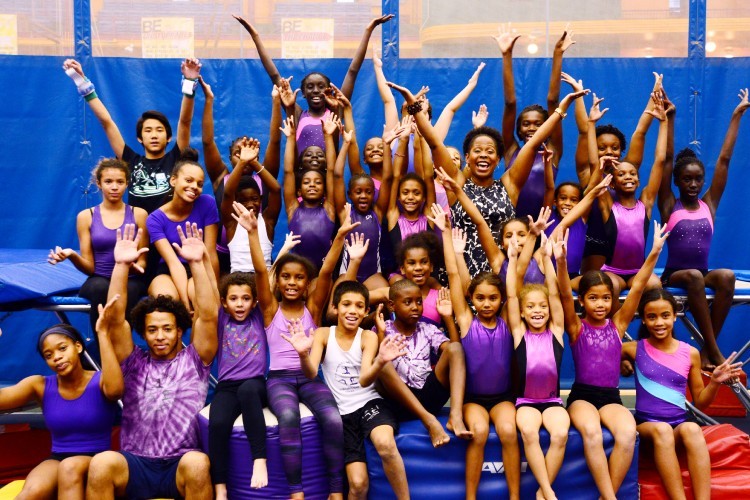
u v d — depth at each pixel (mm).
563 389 7430
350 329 5645
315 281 6344
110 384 5336
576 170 7402
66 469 5129
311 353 5602
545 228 5965
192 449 5438
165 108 7559
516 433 5312
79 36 7473
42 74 7461
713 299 6441
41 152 7477
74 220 7516
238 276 5648
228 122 7617
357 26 7609
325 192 6633
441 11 7605
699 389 5938
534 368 5555
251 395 5371
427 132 6410
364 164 7605
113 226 6133
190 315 5859
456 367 5582
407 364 5727
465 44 7629
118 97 7512
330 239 6527
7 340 7422
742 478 5516
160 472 5324
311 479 5363
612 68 7590
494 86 7629
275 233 7629
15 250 7145
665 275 6824
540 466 5215
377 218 6590
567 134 7617
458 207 6484
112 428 6082
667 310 5809
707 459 5410
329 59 7594
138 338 7371
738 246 7605
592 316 5770
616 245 6551
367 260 6500
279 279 5738
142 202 6559
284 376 5652
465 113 7648
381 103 7598
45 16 7449
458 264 6039
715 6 7559
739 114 6883
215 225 6289
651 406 5797
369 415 5469
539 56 7637
